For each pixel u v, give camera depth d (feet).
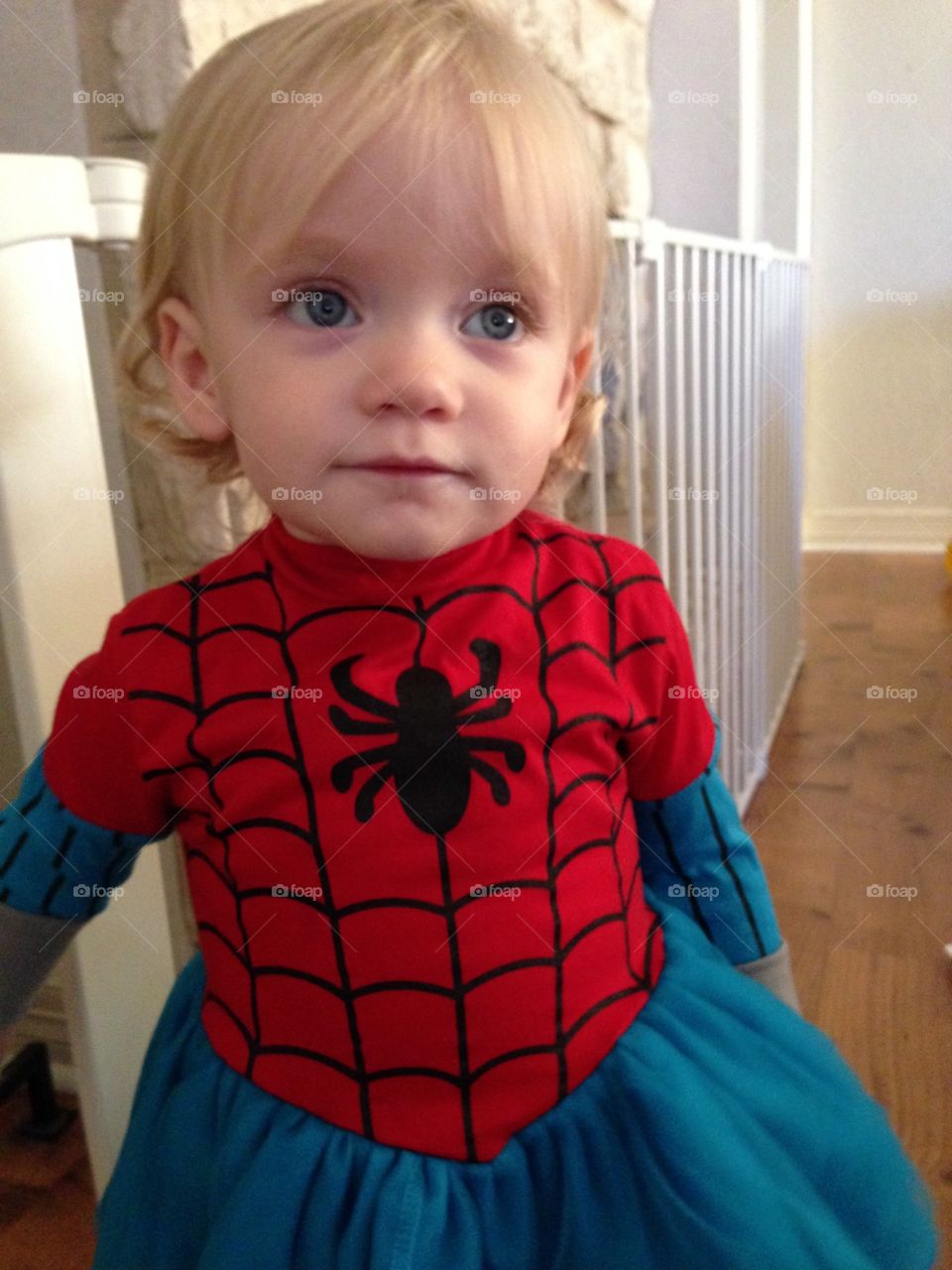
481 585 1.86
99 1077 2.44
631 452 3.76
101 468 2.27
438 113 1.57
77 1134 3.57
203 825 1.84
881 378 11.34
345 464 1.57
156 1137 1.94
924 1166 3.32
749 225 6.37
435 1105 1.71
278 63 1.61
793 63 8.00
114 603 2.31
